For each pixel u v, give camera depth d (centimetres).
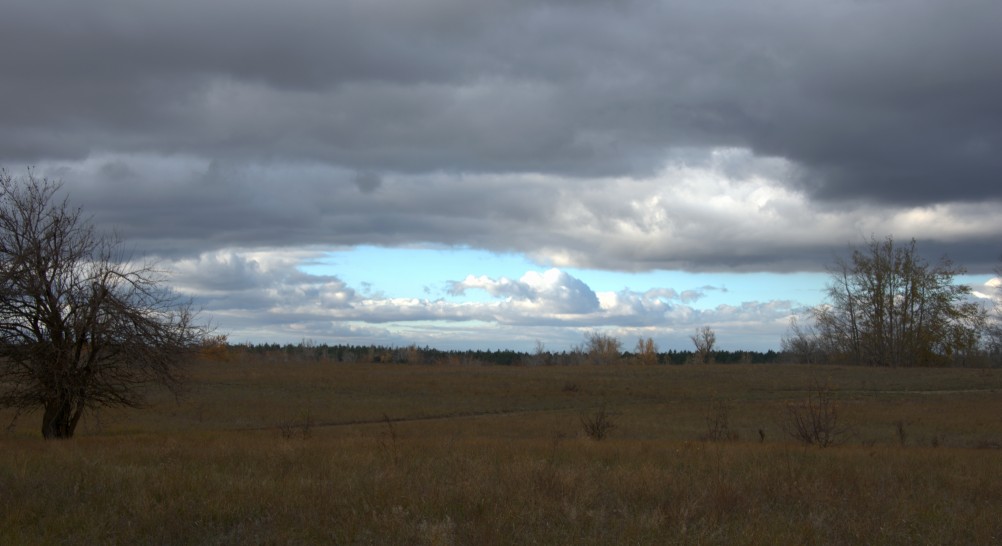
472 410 4869
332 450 1557
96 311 2158
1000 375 6400
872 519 868
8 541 723
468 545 737
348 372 7675
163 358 2262
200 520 834
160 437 2373
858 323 8394
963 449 2219
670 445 1955
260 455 1420
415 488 1006
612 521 855
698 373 7444
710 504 920
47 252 2166
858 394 5591
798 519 879
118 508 884
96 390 2273
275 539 761
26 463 1178
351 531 781
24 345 2161
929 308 8025
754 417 4106
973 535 828
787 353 11612
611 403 5359
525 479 1061
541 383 6650
